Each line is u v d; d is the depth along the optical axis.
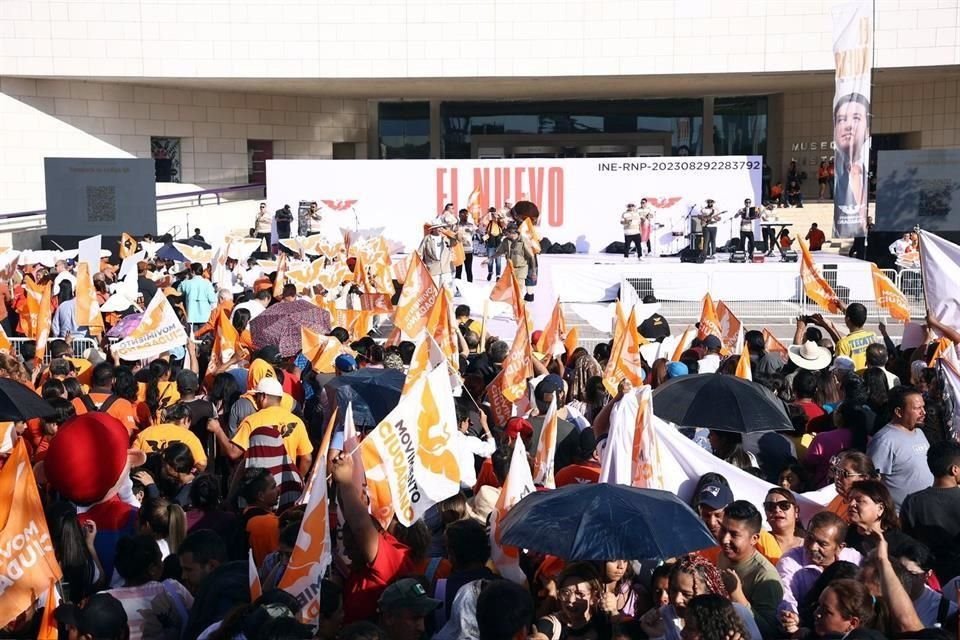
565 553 5.63
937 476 7.20
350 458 6.24
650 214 33.59
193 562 6.66
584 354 11.83
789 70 37.81
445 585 6.22
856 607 5.33
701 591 5.43
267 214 35.97
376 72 38.75
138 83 40.69
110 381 10.89
